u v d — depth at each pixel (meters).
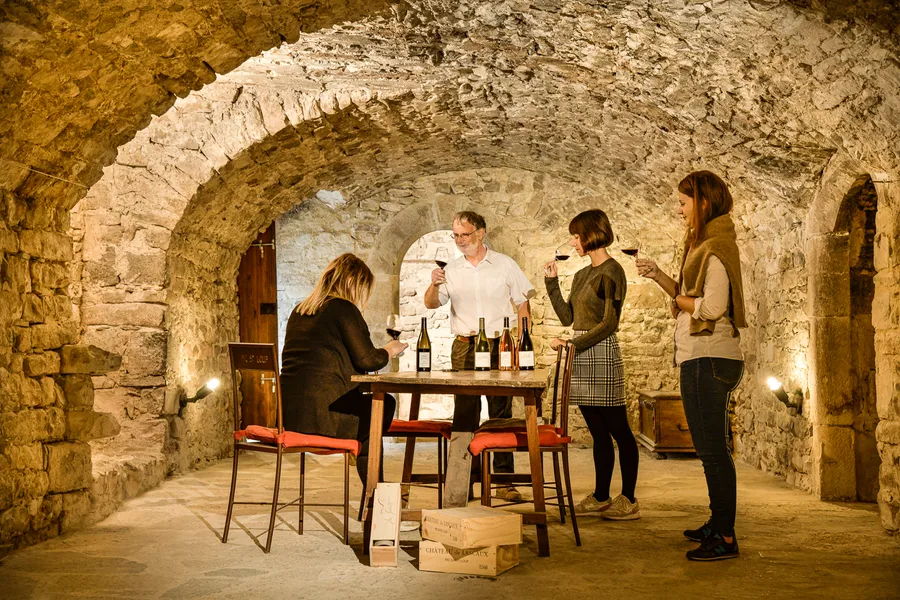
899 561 3.77
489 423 4.33
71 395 4.64
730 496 3.77
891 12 3.48
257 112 6.50
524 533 4.32
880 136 4.23
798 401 6.01
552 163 8.57
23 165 4.13
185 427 7.01
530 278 9.47
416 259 11.41
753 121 5.11
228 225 7.71
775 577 3.49
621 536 4.28
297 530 4.51
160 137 6.62
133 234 6.66
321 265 9.56
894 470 4.38
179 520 4.82
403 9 4.57
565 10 4.49
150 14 3.60
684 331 3.85
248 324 8.72
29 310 4.34
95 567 3.73
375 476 3.89
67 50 3.56
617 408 4.75
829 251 5.54
